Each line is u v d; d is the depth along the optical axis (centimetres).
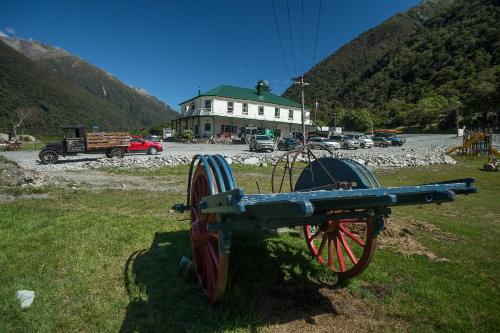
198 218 393
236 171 1669
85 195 939
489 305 376
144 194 974
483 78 8400
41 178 1137
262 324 326
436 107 7606
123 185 1151
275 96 5806
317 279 421
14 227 592
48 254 475
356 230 602
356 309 359
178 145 4050
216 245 354
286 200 241
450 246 578
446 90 8869
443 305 370
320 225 440
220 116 5047
